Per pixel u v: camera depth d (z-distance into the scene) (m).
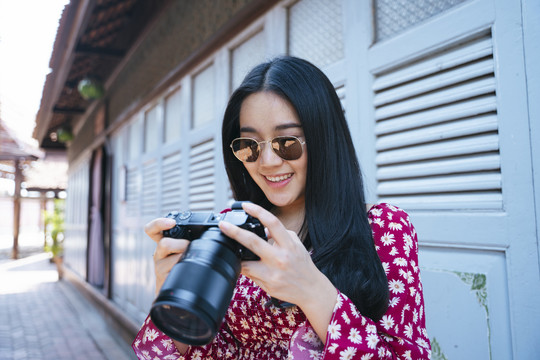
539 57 1.10
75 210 8.38
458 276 1.31
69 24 3.76
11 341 4.61
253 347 0.98
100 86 5.04
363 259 0.80
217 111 2.66
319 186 0.90
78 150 8.13
